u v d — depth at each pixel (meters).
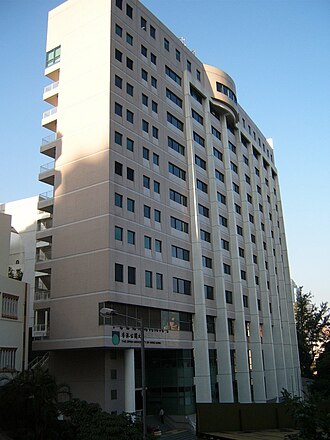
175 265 51.81
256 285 71.62
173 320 50.38
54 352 46.25
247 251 70.38
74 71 50.22
